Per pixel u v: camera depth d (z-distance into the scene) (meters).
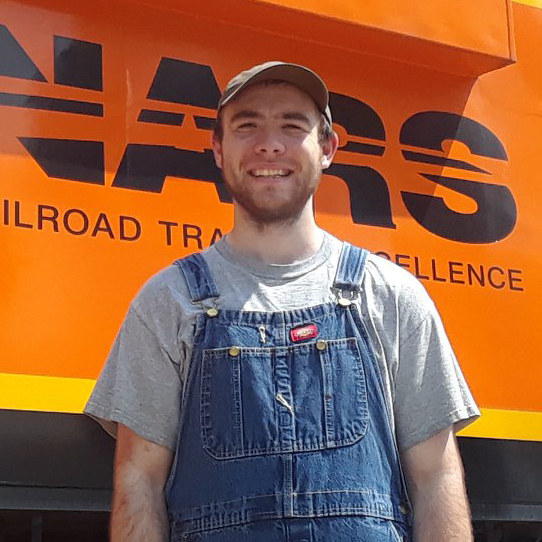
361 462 2.22
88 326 3.42
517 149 4.45
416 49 4.21
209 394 2.26
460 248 4.16
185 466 2.25
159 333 2.34
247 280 2.39
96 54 3.74
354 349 2.31
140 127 3.73
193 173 3.77
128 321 2.40
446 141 4.30
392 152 4.18
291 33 4.07
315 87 2.50
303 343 2.29
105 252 3.52
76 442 3.34
